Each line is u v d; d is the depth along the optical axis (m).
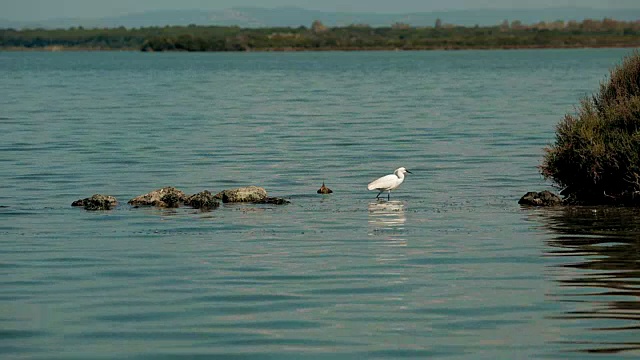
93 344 14.13
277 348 13.88
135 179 33.16
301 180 32.69
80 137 47.88
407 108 68.12
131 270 18.78
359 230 23.03
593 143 26.38
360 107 69.69
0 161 38.09
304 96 84.75
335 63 192.50
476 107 68.12
